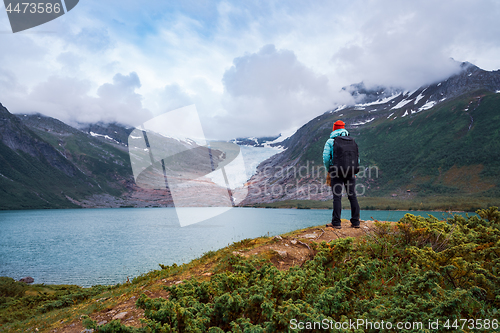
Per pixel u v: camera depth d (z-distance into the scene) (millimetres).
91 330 3467
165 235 76938
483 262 3430
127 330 2230
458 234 4211
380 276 3500
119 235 83312
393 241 4352
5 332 4980
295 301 2625
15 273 41375
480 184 182750
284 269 4039
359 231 5539
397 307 2494
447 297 2430
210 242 52344
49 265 46844
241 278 3027
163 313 2396
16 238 83125
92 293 11086
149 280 5277
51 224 123938
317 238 5145
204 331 2436
